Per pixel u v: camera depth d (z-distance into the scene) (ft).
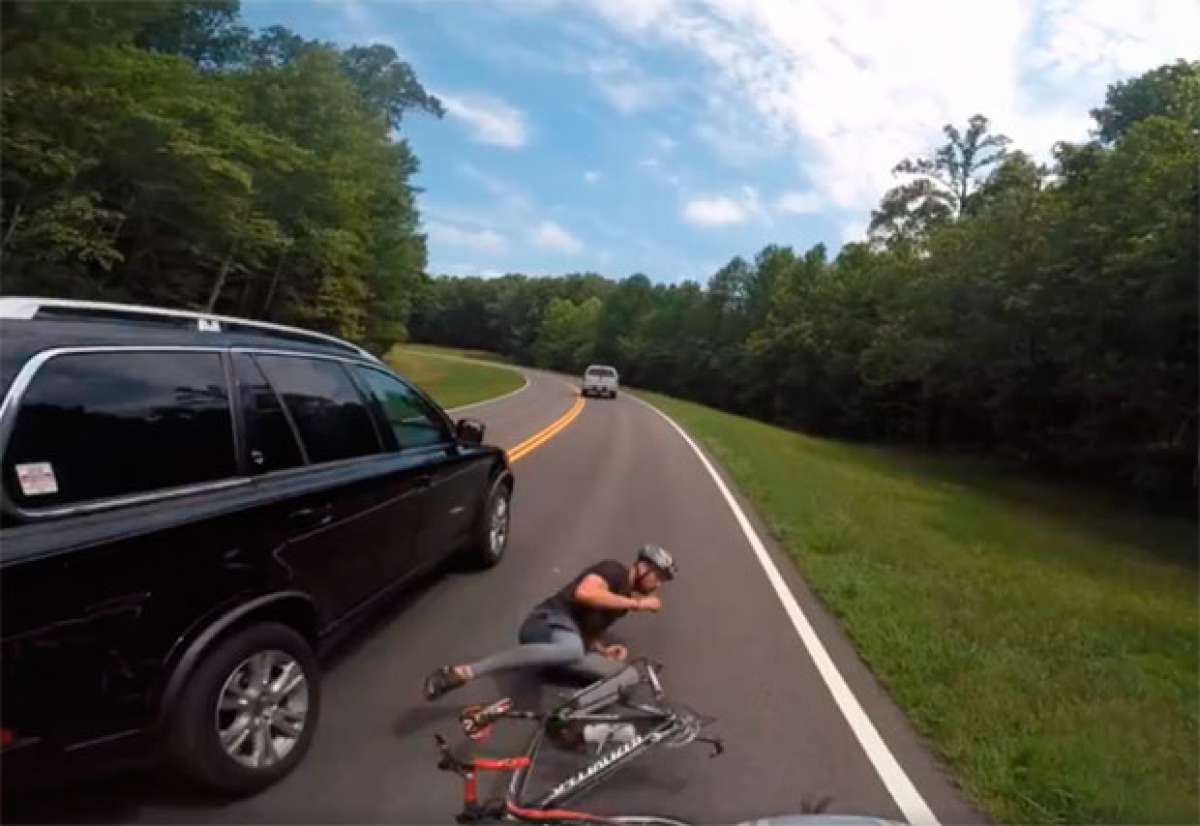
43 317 10.06
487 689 14.93
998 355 94.73
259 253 99.81
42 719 8.47
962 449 134.92
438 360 275.39
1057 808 12.19
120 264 85.15
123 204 73.97
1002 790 12.50
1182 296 60.64
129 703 9.39
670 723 12.48
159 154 68.80
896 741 14.05
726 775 12.53
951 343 102.06
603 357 340.18
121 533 9.36
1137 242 60.44
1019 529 49.75
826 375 179.63
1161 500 75.41
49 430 9.26
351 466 14.79
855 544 31.63
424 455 18.39
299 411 13.73
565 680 14.26
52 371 9.53
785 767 12.90
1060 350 77.82
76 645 8.76
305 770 11.89
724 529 32.35
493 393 133.28
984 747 13.84
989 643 20.10
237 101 87.10
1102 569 40.04
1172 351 67.92
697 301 295.07
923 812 11.81
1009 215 91.04
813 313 191.31
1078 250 72.90
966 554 35.17
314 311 133.49
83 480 9.47
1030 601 26.71
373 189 129.59
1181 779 13.66
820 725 14.53
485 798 11.28
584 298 437.17
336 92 110.73
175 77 69.10
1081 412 91.20
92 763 9.08
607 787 11.97
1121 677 19.11
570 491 39.45
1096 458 84.79
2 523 8.49
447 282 496.23
